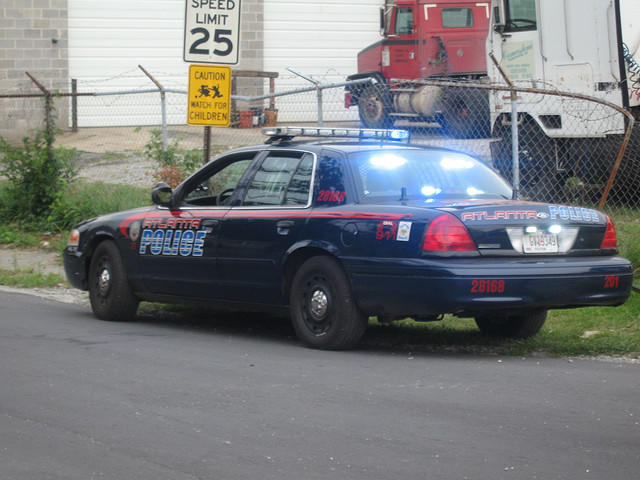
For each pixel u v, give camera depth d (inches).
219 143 1366.9
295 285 438.9
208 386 357.1
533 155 858.8
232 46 654.5
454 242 390.6
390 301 402.9
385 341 463.2
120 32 1763.0
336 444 281.9
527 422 305.0
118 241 529.0
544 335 474.9
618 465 261.6
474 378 370.0
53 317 544.4
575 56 823.7
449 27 1321.4
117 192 951.0
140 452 277.0
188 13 648.4
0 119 1705.2
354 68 1849.2
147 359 411.2
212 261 476.4
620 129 794.2
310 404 328.8
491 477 251.9
